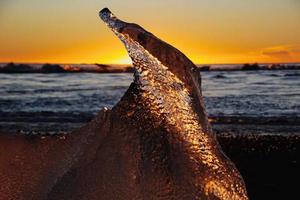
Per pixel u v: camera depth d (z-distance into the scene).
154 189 2.33
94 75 48.84
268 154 10.36
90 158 2.55
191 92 2.34
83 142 2.68
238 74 45.50
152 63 2.36
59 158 2.78
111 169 2.44
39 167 2.82
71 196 2.47
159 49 2.34
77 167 2.58
